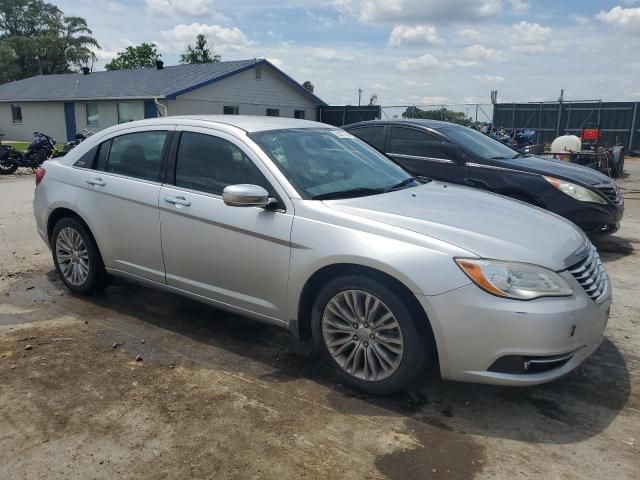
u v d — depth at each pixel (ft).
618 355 13.01
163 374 11.95
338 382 11.67
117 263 15.06
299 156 13.01
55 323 14.62
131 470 8.84
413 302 10.26
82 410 10.51
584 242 11.62
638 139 74.38
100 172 15.37
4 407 10.59
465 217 11.28
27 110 101.30
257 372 12.10
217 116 14.94
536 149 51.60
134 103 85.15
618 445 9.57
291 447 9.45
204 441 9.59
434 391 11.34
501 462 9.10
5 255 20.99
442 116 84.94
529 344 9.53
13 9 191.42
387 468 8.94
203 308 15.75
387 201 11.89
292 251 11.43
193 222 13.00
